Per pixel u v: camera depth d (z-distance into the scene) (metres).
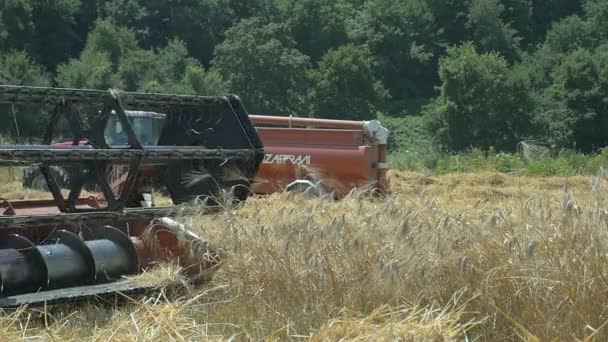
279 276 6.52
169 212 7.64
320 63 81.00
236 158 8.34
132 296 6.57
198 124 8.84
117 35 80.31
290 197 8.49
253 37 75.88
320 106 79.62
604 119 71.31
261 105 74.56
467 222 6.82
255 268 6.67
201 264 7.02
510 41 102.75
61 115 7.68
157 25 94.69
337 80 80.25
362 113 80.44
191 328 5.50
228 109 8.73
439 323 5.34
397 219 6.86
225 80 75.00
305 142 16.98
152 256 7.35
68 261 6.71
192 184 8.40
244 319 6.19
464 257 6.13
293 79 76.19
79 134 7.79
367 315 5.95
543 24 112.81
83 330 5.86
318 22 100.12
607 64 71.75
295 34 99.75
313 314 6.16
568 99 71.56
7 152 6.63
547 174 26.69
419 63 101.94
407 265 6.17
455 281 6.11
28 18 77.25
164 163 8.28
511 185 20.91
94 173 7.43
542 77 82.62
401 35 101.94
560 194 7.71
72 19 83.50
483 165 28.75
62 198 7.73
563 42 91.31
